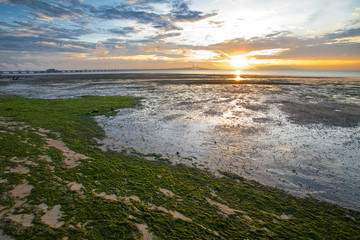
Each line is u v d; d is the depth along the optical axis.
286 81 49.94
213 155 8.80
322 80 53.88
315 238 4.55
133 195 5.89
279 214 5.33
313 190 6.41
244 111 17.12
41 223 4.64
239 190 6.32
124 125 12.98
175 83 43.38
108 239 4.33
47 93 27.86
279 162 8.23
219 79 56.25
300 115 15.79
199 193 6.11
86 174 6.94
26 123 12.84
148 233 4.54
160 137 10.90
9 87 35.78
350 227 4.91
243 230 4.72
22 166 7.26
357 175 7.32
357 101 21.89
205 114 15.98
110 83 43.16
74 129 11.93
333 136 11.21
